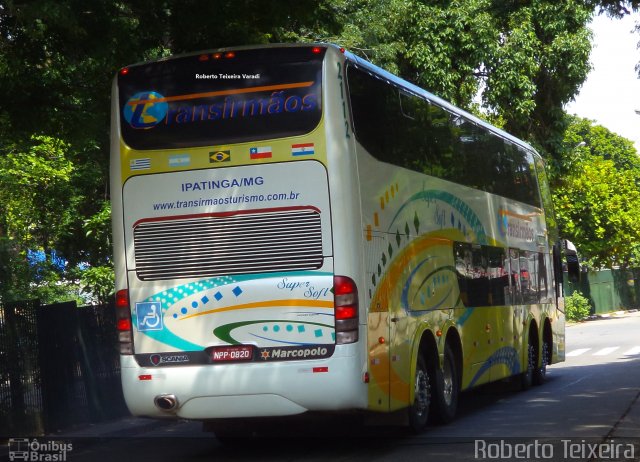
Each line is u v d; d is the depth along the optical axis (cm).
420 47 3206
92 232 2188
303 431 1330
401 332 1138
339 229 1007
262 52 1042
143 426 1428
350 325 1002
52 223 2177
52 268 2206
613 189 5156
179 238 1048
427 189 1286
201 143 1045
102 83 1398
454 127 1452
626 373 2128
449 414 1322
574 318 5112
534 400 1630
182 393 1038
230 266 1033
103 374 1506
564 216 4950
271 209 1023
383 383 1064
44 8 1079
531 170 2012
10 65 1308
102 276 2142
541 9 3316
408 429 1209
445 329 1316
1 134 1427
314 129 1019
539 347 1934
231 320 1030
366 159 1069
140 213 1061
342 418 1185
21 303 1359
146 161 1061
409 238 1194
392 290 1116
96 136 1529
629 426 1206
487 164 1630
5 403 1329
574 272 2266
